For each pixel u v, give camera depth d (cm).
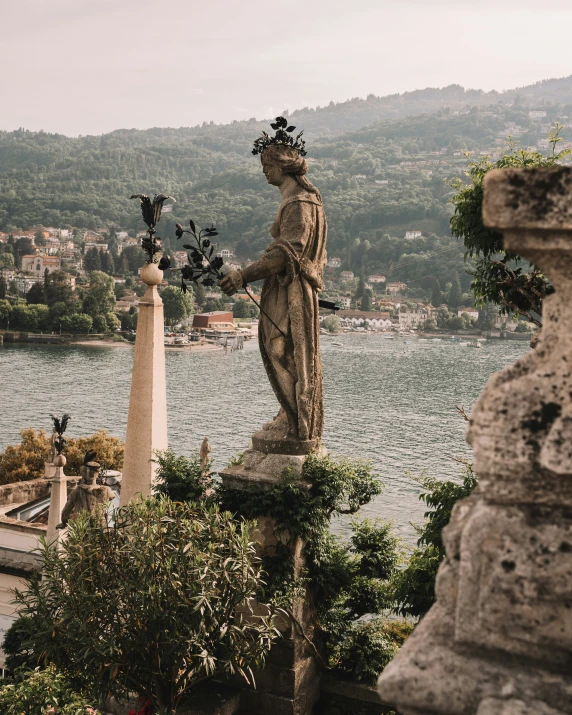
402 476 8412
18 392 14925
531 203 308
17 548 2419
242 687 1288
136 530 1178
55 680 1134
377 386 17012
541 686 310
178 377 18225
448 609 337
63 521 1962
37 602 1207
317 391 1343
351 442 10519
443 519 1363
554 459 309
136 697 1350
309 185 1354
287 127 1351
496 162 1672
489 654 323
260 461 1340
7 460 5703
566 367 317
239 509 1315
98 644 1110
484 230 1633
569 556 308
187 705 1233
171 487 1338
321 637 1362
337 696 1332
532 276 1633
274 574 1275
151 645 1146
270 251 1307
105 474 2945
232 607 1149
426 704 319
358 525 1473
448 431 11481
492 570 316
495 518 318
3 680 1255
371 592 1406
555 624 309
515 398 318
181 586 1119
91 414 13038
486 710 308
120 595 1137
